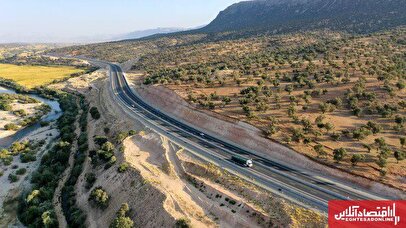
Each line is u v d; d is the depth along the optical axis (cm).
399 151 6688
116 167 7319
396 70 11206
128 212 6128
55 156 9338
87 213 6644
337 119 8581
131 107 12250
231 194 6128
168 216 5628
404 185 5975
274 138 8025
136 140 8700
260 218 5456
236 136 8800
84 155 9012
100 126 10956
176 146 8219
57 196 7625
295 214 5388
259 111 9450
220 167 7081
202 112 10194
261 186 6269
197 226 5425
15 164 9300
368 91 9944
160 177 6819
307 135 7925
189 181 6831
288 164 7325
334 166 6762
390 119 8325
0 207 7400
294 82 11619
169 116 11044
